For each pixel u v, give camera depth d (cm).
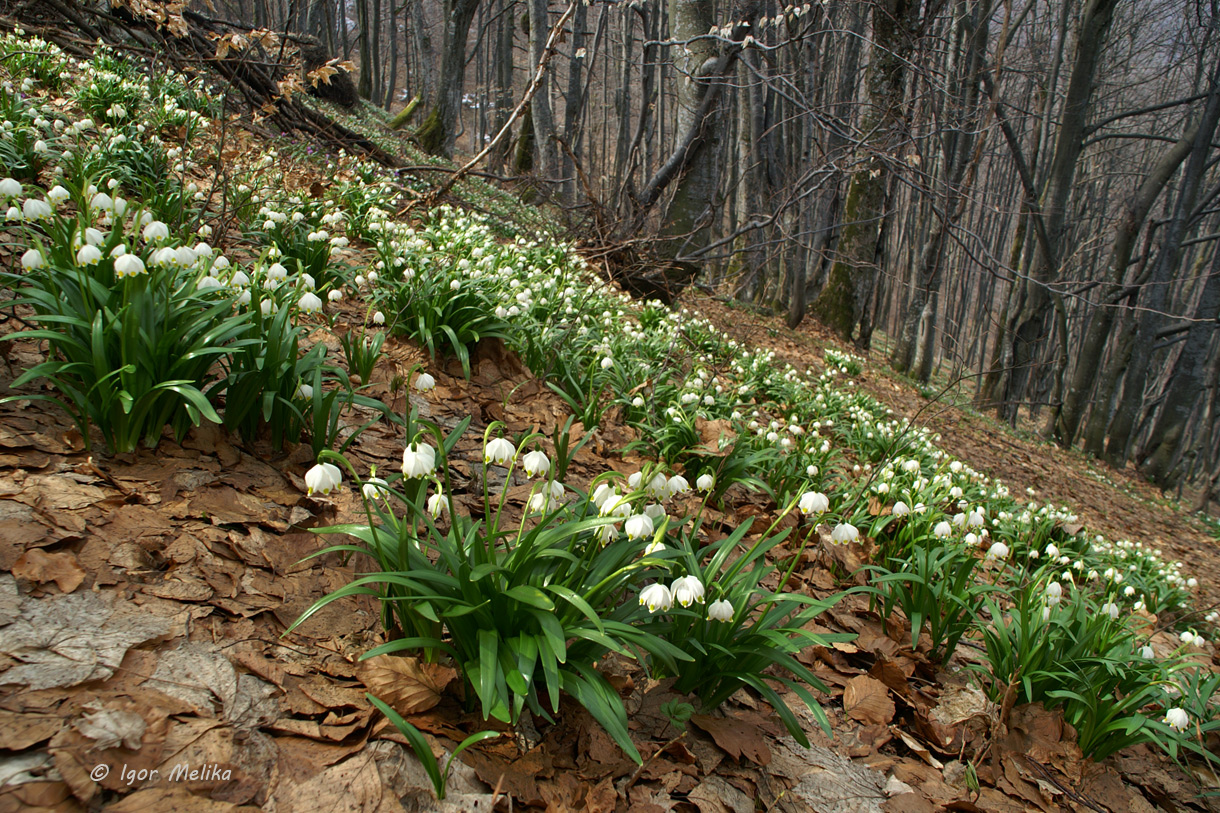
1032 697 360
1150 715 376
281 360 337
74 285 315
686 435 518
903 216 3238
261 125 1107
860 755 296
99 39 1091
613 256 1295
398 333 543
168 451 313
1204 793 344
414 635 255
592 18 3588
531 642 232
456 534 238
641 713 275
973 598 409
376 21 3888
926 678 371
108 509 265
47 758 170
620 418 586
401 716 216
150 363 292
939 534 414
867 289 2336
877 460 827
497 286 641
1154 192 2470
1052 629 375
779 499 542
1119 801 320
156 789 175
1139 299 2627
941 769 303
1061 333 2711
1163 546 1501
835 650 369
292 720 212
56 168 570
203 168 770
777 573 424
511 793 218
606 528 262
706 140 1464
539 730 249
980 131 1030
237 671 221
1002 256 3947
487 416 496
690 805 239
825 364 1570
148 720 191
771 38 1788
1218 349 3156
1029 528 755
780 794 259
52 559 231
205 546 269
